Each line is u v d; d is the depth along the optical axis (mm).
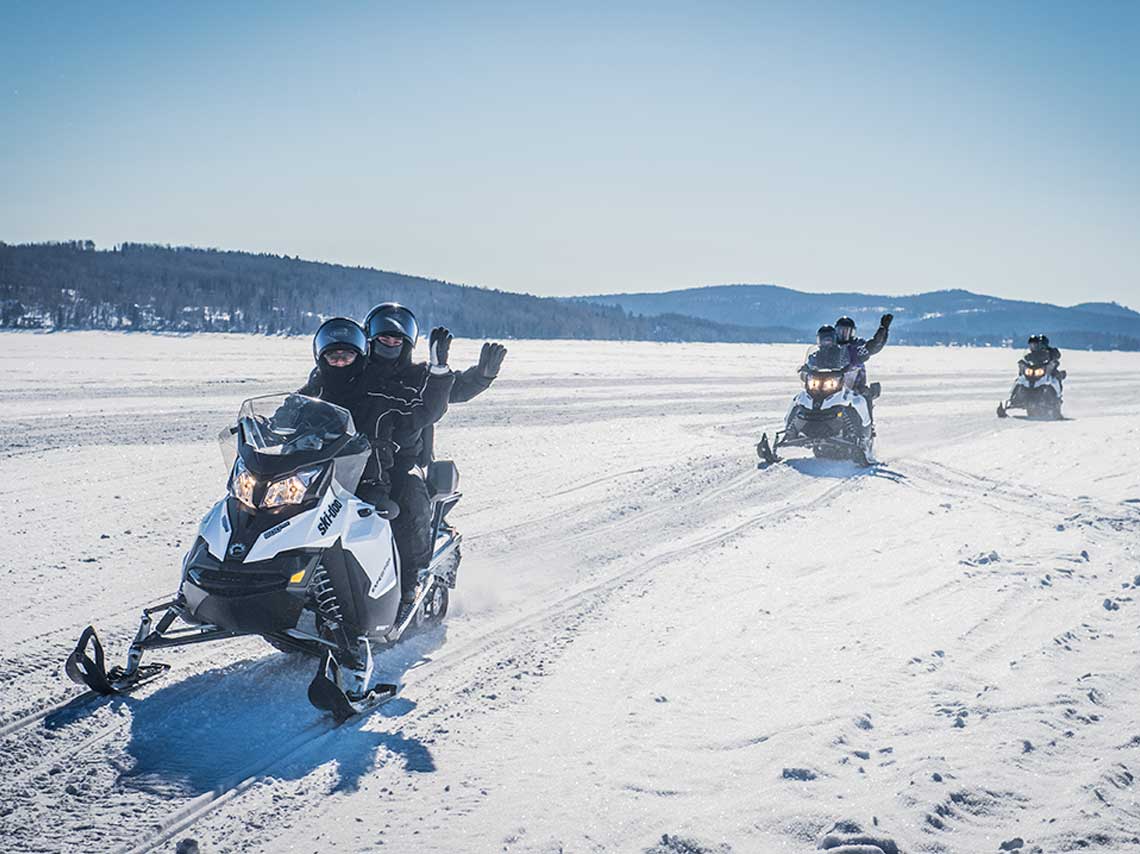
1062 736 4629
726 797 4012
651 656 5859
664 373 35188
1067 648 5992
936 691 5258
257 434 5145
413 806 3918
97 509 9414
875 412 23047
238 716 4816
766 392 27656
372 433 5801
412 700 5098
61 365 28781
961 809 3898
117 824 3721
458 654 5859
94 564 7484
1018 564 8195
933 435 18391
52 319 100688
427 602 6363
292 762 4320
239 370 29016
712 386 29375
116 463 12086
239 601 4680
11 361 29891
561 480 12297
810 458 14633
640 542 9086
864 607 6961
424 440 6625
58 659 5457
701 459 14414
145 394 20594
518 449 14805
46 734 4488
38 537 8227
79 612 6316
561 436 16531
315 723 4766
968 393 29594
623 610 6863
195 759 4324
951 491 12070
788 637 6246
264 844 3607
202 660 5578
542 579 7699
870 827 3686
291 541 4820
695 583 7641
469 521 9836
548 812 3869
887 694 5219
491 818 3816
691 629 6418
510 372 32469
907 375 38906
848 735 4648
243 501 4930
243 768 4254
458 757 4398
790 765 4254
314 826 3748
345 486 5344
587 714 4934
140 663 5367
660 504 10969
